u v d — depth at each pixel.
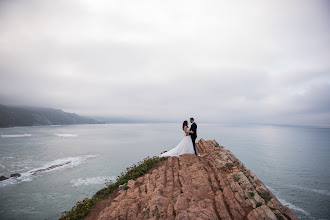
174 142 156.62
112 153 100.50
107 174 59.59
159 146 130.75
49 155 92.44
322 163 112.38
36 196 42.38
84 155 94.31
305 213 50.66
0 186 48.34
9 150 104.69
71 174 59.31
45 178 55.00
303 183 74.56
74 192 44.72
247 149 154.00
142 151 108.19
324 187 70.38
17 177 55.59
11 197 41.84
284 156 131.75
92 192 44.75
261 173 87.44
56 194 43.47
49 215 34.31
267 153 139.75
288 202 57.53
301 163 110.56
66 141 155.62
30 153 96.69
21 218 33.34
